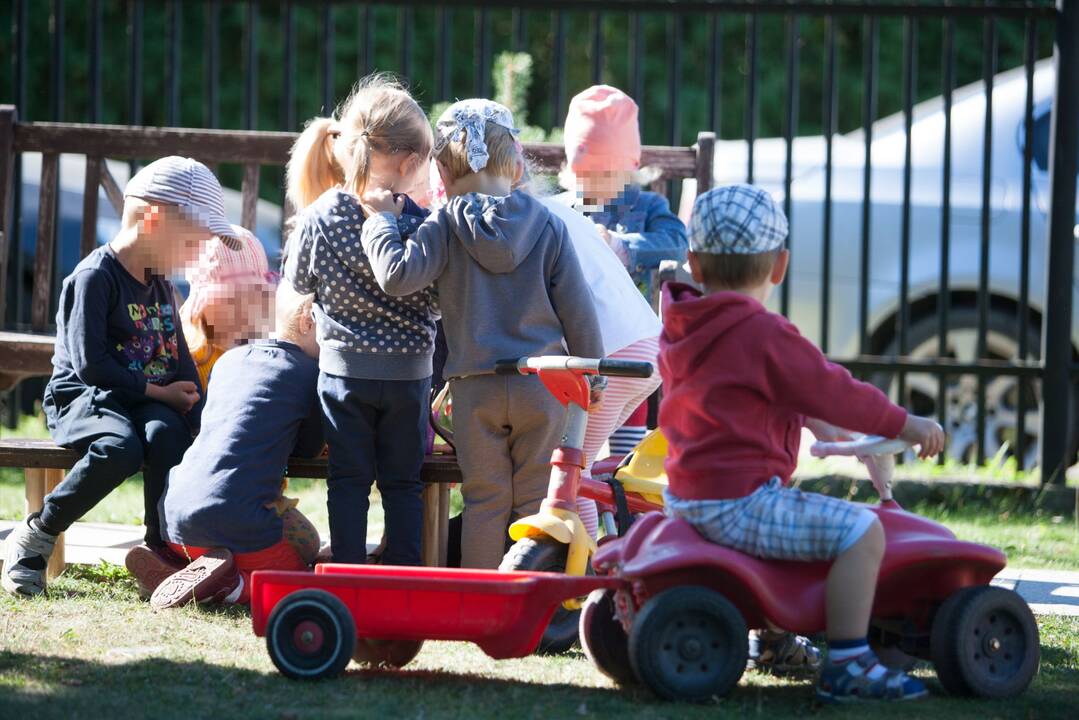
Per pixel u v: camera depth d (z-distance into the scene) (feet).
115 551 41.88
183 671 28.07
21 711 24.58
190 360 39.32
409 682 28.12
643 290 45.42
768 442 27.27
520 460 34.99
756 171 67.41
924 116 69.56
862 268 58.18
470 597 27.78
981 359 57.77
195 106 128.16
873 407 27.22
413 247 33.58
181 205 36.99
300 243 35.14
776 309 66.64
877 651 30.17
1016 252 63.67
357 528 34.73
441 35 58.23
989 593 27.63
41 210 51.67
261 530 35.14
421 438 35.50
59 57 58.23
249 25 58.85
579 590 27.81
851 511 26.73
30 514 37.47
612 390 37.63
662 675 26.40
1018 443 58.85
